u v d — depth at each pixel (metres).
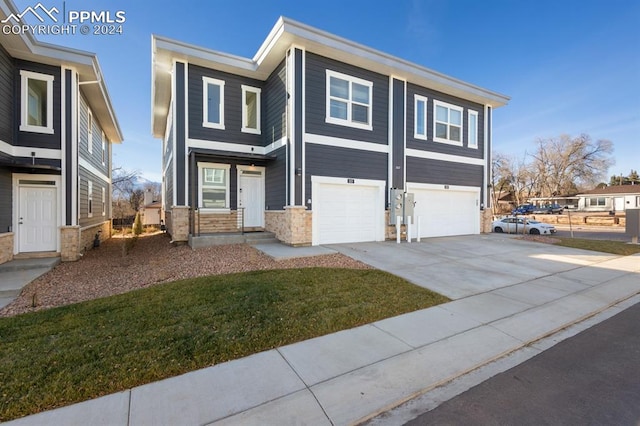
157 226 21.88
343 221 10.87
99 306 4.73
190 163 10.66
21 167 8.38
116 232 19.05
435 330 4.08
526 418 2.41
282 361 3.23
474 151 14.62
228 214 11.38
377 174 11.51
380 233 11.56
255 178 11.92
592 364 3.29
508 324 4.34
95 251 11.14
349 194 10.99
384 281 6.11
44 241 9.01
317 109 10.30
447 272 7.10
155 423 2.30
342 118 10.85
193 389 2.72
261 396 2.65
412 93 12.58
